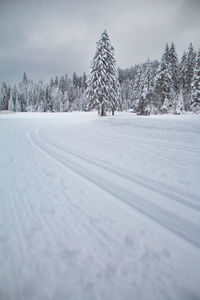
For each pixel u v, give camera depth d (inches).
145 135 375.9
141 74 1446.9
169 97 1098.1
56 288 64.7
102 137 383.6
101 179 165.8
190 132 342.6
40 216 107.7
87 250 82.0
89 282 66.9
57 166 202.8
